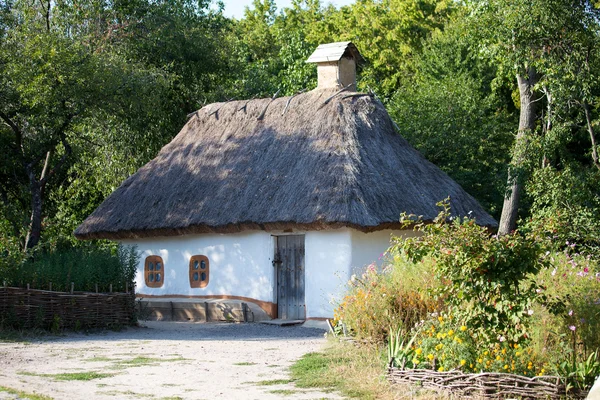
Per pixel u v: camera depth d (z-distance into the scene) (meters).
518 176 18.19
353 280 12.65
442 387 8.02
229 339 13.29
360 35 39.38
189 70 26.44
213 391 8.33
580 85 17.20
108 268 14.80
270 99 19.61
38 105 19.95
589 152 21.97
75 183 26.25
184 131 20.73
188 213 17.58
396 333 9.61
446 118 23.30
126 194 19.52
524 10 16.61
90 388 8.48
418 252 8.78
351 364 9.66
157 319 17.81
